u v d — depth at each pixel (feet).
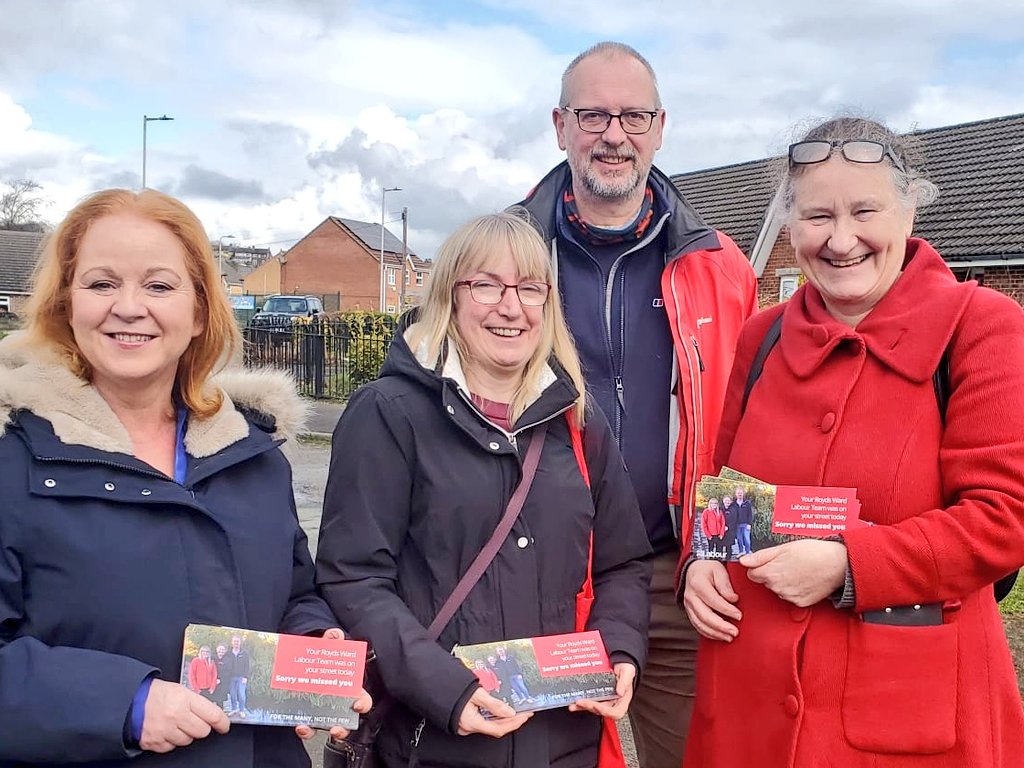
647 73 9.54
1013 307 6.35
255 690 5.75
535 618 6.88
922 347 6.39
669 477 9.27
